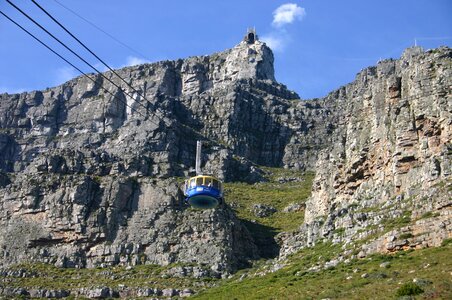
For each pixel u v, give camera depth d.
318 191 172.38
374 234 128.88
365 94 168.75
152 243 178.62
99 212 185.38
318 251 140.50
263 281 134.75
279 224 197.00
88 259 178.88
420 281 96.94
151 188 189.88
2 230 188.88
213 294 137.50
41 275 171.75
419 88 148.50
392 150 148.50
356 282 106.75
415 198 132.62
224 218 182.88
